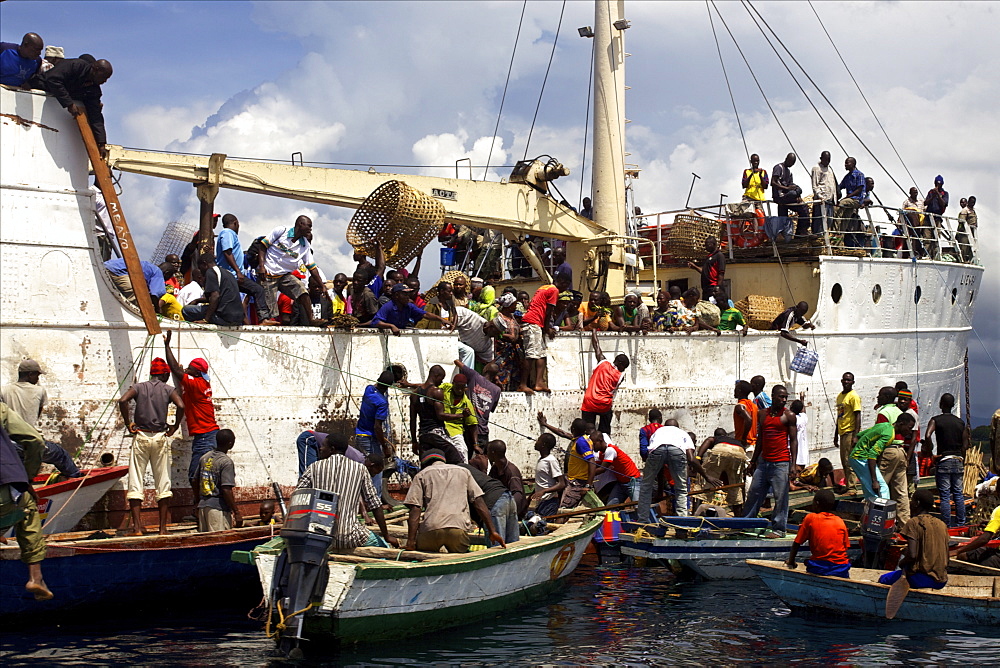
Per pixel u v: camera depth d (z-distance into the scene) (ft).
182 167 47.91
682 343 61.77
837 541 39.24
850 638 35.55
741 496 53.62
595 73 67.36
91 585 34.99
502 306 54.39
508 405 53.52
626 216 72.08
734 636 35.63
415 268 55.16
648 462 47.78
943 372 79.87
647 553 44.78
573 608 39.60
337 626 32.04
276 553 32.99
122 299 42.11
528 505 43.91
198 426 41.06
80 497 38.22
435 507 36.94
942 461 52.06
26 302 39.93
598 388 54.85
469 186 59.62
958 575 39.45
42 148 40.40
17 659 30.99
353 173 53.83
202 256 46.44
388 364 49.34
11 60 39.88
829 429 69.00
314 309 59.82
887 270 72.64
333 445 35.24
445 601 35.12
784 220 68.85
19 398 37.63
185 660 31.40
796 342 66.90
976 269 84.07
